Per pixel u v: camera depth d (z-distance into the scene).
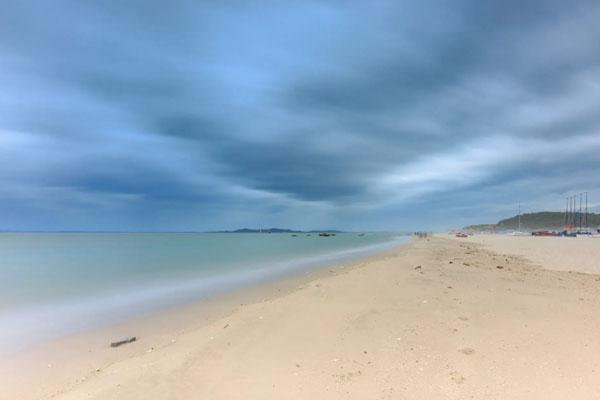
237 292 15.09
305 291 12.41
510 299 10.53
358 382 5.52
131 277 20.62
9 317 11.18
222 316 10.74
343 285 13.25
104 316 11.21
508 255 32.09
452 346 6.80
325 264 27.41
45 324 10.34
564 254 33.38
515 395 5.05
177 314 11.34
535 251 38.06
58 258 36.25
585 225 149.25
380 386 5.38
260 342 7.29
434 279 14.50
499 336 7.29
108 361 7.38
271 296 13.76
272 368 6.07
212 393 5.27
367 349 6.76
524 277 15.94
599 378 5.48
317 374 5.81
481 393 5.12
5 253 45.56
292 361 6.33
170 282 18.44
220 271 23.59
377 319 8.51
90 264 29.31
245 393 5.25
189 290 15.84
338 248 56.94
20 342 8.75
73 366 7.16
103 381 5.93
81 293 15.26
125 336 9.12
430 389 5.26
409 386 5.36
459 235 124.19
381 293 11.48
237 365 6.21
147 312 11.70
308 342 7.22
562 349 6.59
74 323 10.43
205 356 6.65
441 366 5.98
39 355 7.83
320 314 9.11
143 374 5.99
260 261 31.70
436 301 10.23
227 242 91.00
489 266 21.05
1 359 7.61
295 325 8.29
